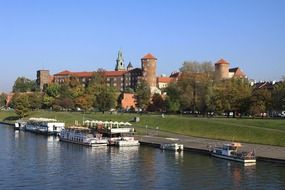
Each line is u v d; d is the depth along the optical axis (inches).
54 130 6392.7
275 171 3206.2
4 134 6520.7
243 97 6481.3
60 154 4212.6
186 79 7539.4
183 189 2746.1
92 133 5236.2
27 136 6225.4
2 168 3427.7
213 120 5748.0
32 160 3823.8
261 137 4539.9
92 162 3713.1
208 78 7544.3
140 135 5457.7
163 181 2952.8
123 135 5177.2
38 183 2920.8
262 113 6505.9
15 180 3004.4
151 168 3400.6
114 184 2888.8
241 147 4148.6
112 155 4119.1
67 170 3351.4
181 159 3801.7
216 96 6688.0
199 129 5472.4
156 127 6146.7
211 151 3993.6
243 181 2918.3
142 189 2755.9
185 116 7022.6
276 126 5002.5
